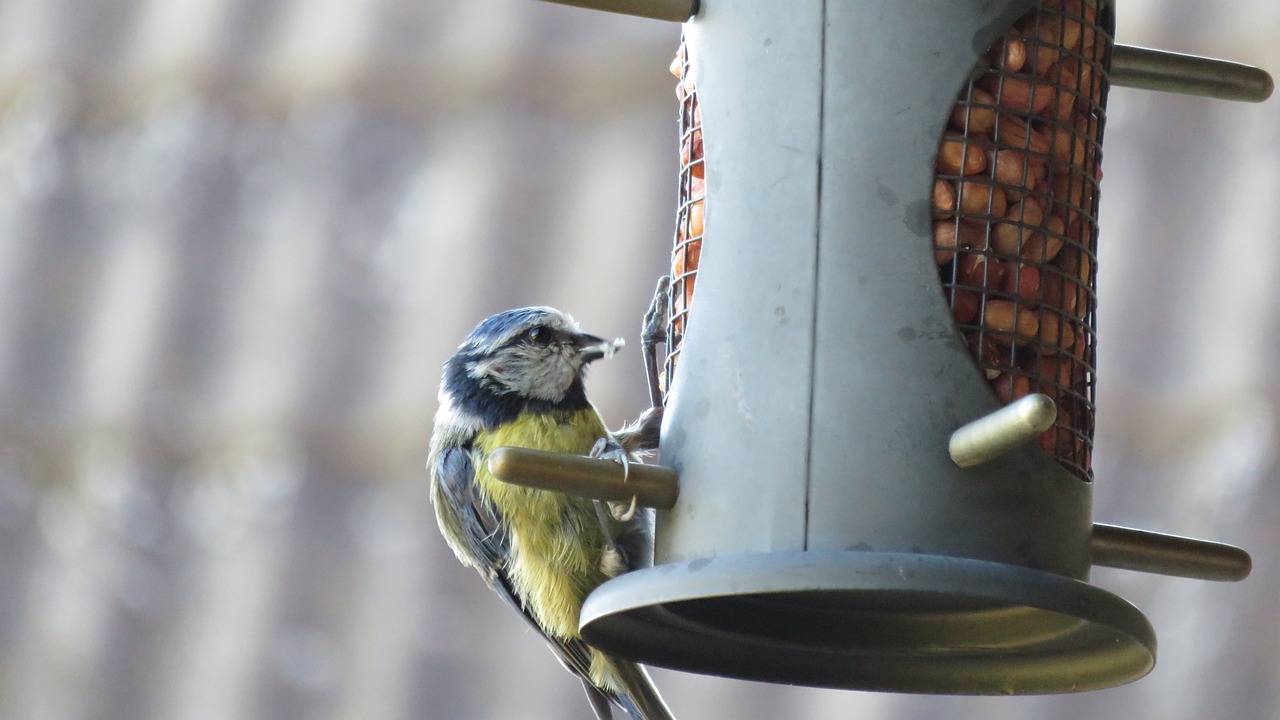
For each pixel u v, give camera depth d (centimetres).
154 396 1178
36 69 1296
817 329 608
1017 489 595
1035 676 654
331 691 1077
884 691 663
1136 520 1050
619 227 1176
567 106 1238
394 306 1192
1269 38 1150
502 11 1275
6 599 1118
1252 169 1159
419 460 1130
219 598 1113
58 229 1248
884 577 553
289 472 1146
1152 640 582
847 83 623
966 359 605
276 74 1283
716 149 645
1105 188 1185
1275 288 1109
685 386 637
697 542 615
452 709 1062
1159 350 1117
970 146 624
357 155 1248
